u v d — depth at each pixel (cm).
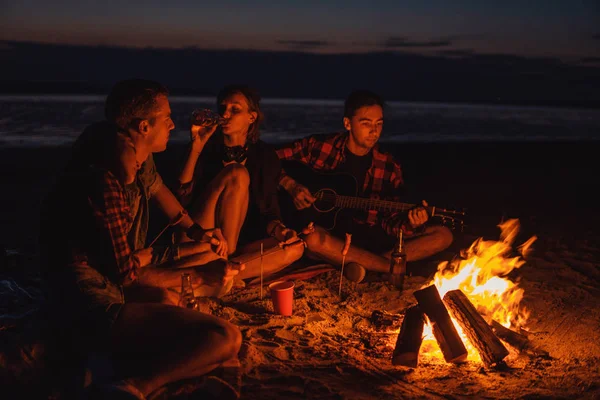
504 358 326
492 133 2433
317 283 445
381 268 466
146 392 249
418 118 3388
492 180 1063
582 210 789
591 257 545
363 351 334
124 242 278
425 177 1076
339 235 480
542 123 3272
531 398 281
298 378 296
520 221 698
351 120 462
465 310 337
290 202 480
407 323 332
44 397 261
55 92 6694
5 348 278
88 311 266
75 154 286
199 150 410
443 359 326
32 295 397
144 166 340
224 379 276
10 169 1016
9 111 2767
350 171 478
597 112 5450
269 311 388
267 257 430
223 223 408
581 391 288
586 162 1400
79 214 273
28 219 652
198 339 260
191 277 316
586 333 364
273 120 2880
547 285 455
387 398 281
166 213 364
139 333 268
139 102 287
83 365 270
